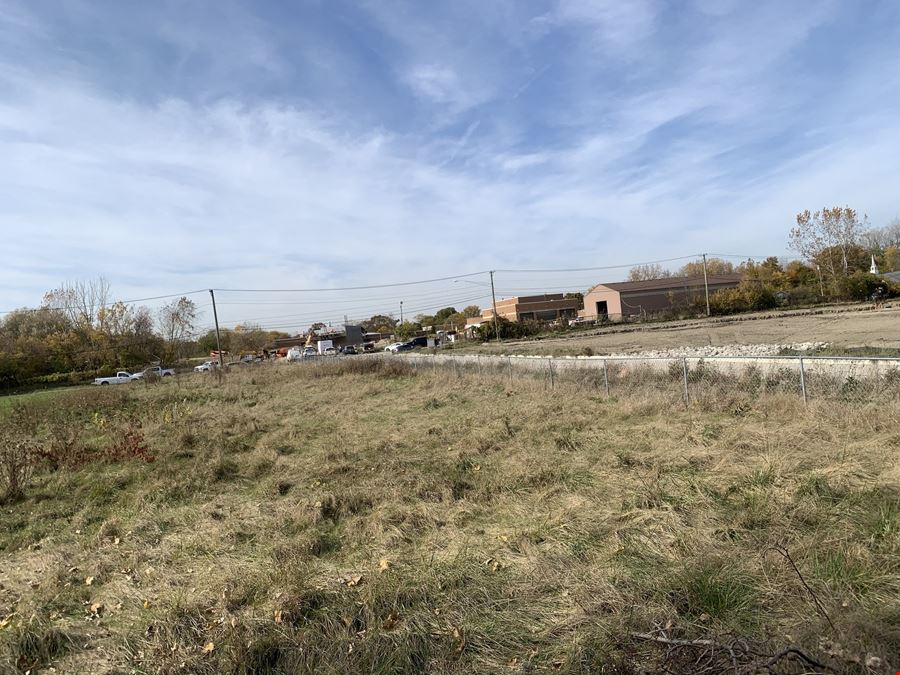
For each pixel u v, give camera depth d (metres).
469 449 8.98
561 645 3.38
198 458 9.98
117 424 15.70
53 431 14.27
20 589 5.10
